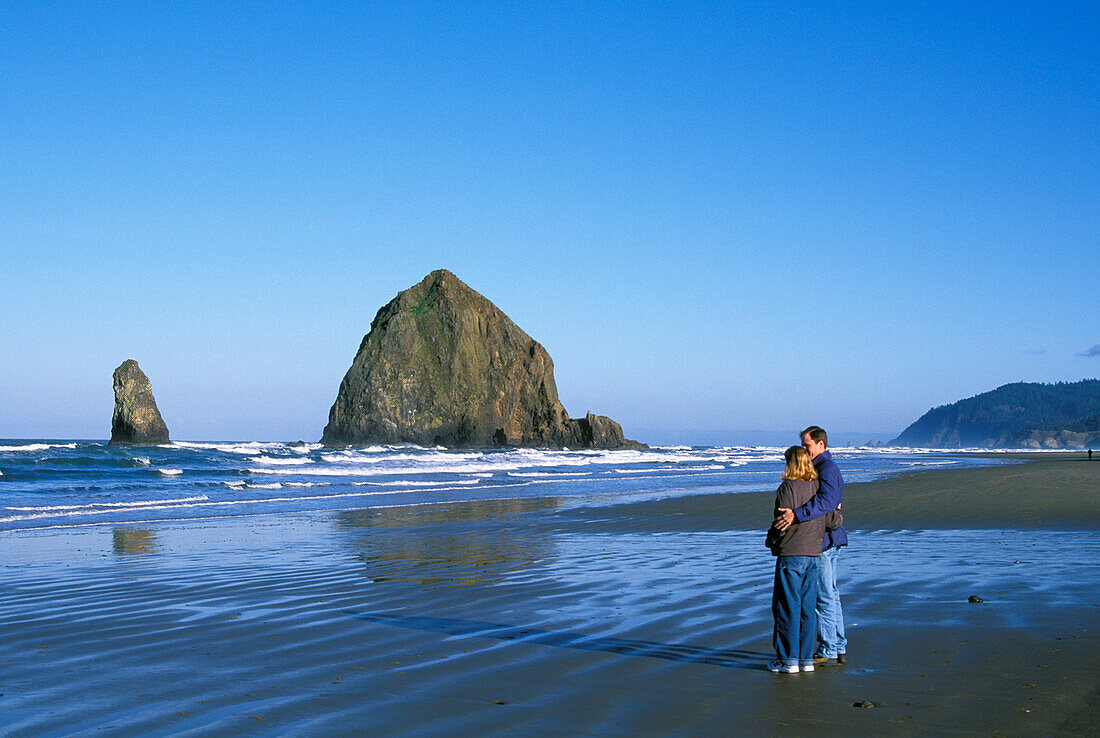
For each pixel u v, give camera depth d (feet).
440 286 386.32
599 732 15.01
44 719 15.78
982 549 43.68
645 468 192.03
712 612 26.91
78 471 117.91
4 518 66.95
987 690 17.62
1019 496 81.56
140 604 29.48
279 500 87.86
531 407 388.16
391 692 17.69
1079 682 18.19
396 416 351.67
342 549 47.24
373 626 25.20
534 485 119.34
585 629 24.47
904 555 41.19
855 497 83.51
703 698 17.20
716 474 162.40
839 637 20.30
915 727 15.25
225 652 21.74
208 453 202.59
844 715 15.98
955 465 211.20
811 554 19.45
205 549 47.42
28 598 30.89
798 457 19.92
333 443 354.95
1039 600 28.48
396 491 102.94
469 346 373.20
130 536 54.90
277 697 17.33
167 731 15.05
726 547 46.93
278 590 32.63
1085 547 44.32
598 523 63.26
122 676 19.19
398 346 359.66
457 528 59.98
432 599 30.25
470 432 363.97
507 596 30.76
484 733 14.93
